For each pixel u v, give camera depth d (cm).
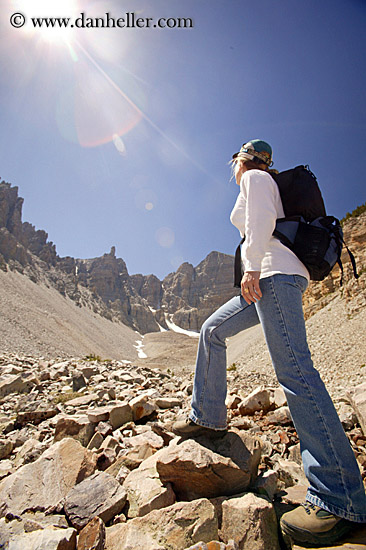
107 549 165
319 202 220
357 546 156
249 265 199
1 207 13062
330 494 165
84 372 992
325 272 210
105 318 14612
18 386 719
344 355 1495
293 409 191
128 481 238
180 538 167
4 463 315
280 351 197
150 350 12469
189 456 219
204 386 247
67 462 244
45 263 14625
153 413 452
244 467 215
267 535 168
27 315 7062
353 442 328
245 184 222
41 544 154
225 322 245
